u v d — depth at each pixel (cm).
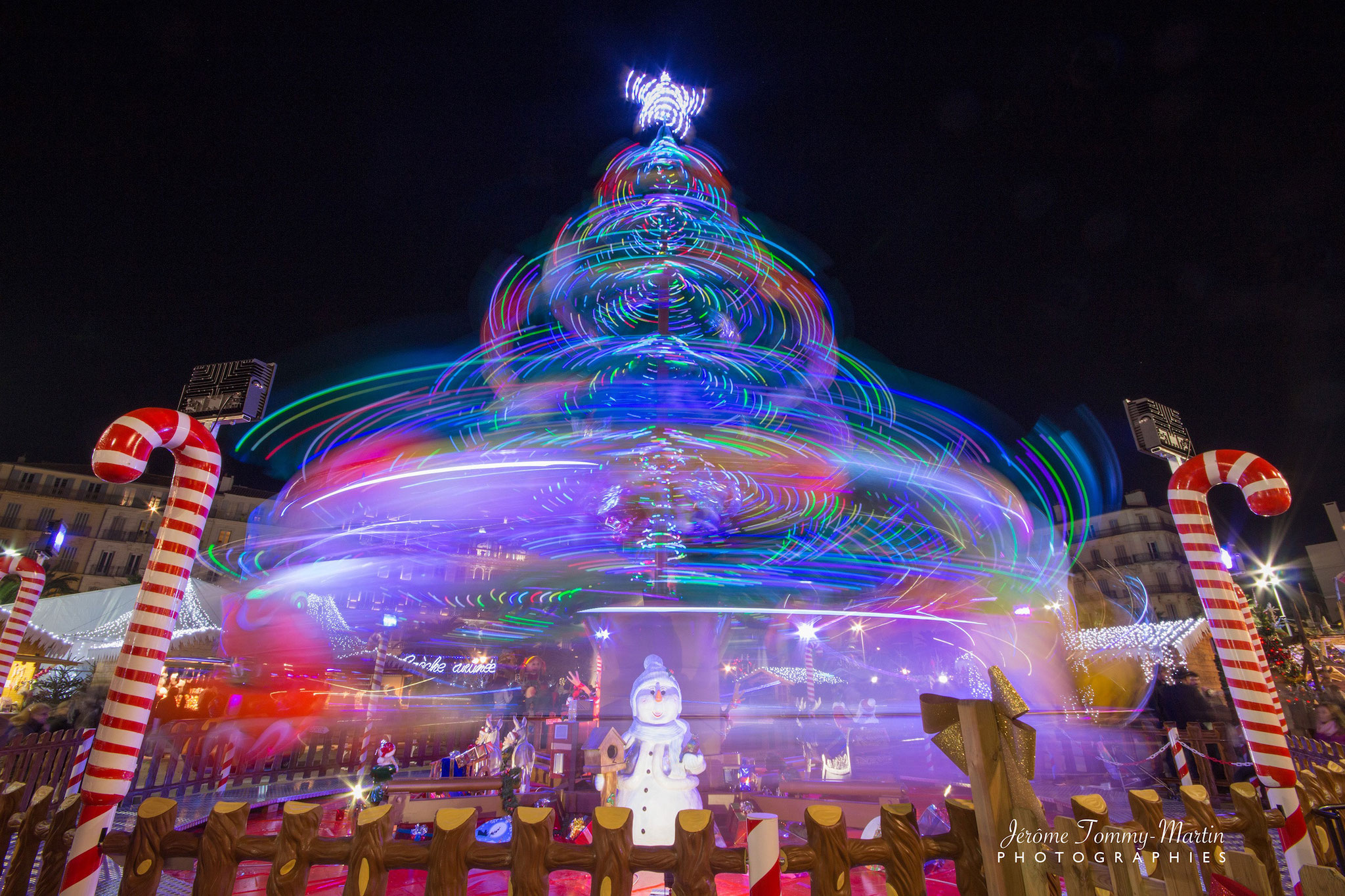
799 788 591
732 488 770
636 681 496
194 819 662
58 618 2014
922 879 233
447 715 1405
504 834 502
